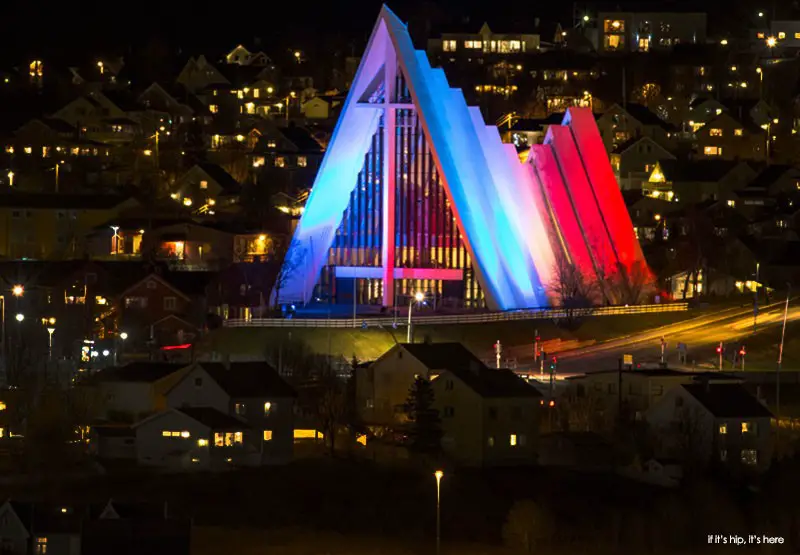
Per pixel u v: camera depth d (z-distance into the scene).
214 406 137.62
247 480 129.38
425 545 116.06
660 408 142.75
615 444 138.88
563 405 148.75
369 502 125.00
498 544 117.19
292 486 128.38
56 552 109.25
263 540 115.44
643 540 118.06
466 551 115.12
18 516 110.38
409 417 139.88
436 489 128.62
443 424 138.88
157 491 125.50
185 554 106.75
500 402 137.12
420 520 121.69
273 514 121.69
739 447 138.25
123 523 108.12
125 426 138.12
